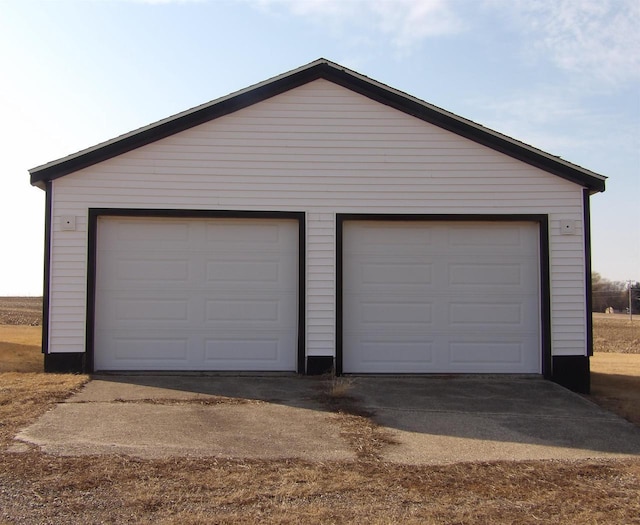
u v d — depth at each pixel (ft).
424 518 15.75
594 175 34.19
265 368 34.06
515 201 34.45
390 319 34.47
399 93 34.37
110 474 17.94
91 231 33.12
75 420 23.44
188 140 33.88
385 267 34.60
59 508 15.67
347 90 34.65
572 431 24.45
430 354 34.47
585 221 34.40
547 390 31.30
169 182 33.68
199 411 25.48
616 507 16.87
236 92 33.88
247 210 33.94
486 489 17.94
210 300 34.06
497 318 34.60
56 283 32.86
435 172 34.53
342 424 24.12
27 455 19.27
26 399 26.30
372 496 17.10
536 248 34.78
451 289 34.63
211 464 19.12
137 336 33.68
